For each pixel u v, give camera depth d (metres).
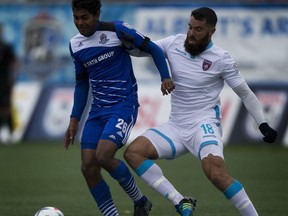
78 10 26.27
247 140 61.94
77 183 42.75
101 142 26.27
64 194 38.53
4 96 63.81
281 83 62.12
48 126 63.69
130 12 62.84
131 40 26.66
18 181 43.47
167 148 27.11
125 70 27.11
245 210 25.70
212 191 39.56
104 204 27.31
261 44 62.25
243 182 42.84
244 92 26.94
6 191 39.62
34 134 63.94
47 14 63.62
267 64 62.25
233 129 61.94
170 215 32.22
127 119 26.80
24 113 63.81
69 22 63.47
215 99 27.41
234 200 25.69
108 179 44.88
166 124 27.77
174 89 27.48
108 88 26.94
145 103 62.12
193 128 27.09
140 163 26.52
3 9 63.75
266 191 39.34
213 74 27.00
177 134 27.33
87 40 26.83
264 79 62.25
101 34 26.73
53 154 56.94
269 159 53.97
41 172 47.44
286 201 35.94
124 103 26.95
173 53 27.48
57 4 63.53
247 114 61.75
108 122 26.61
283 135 61.94
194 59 27.11
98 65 26.83
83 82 28.02
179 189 40.34
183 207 26.20
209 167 25.95
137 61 62.50
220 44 62.50
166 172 48.12
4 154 56.94
